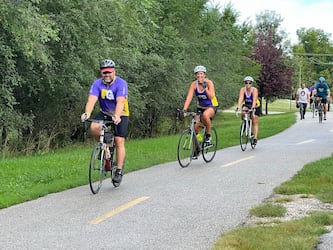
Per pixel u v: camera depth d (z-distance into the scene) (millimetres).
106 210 7254
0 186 8828
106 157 8594
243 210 7160
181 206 7449
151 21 17891
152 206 7465
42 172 10344
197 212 7086
